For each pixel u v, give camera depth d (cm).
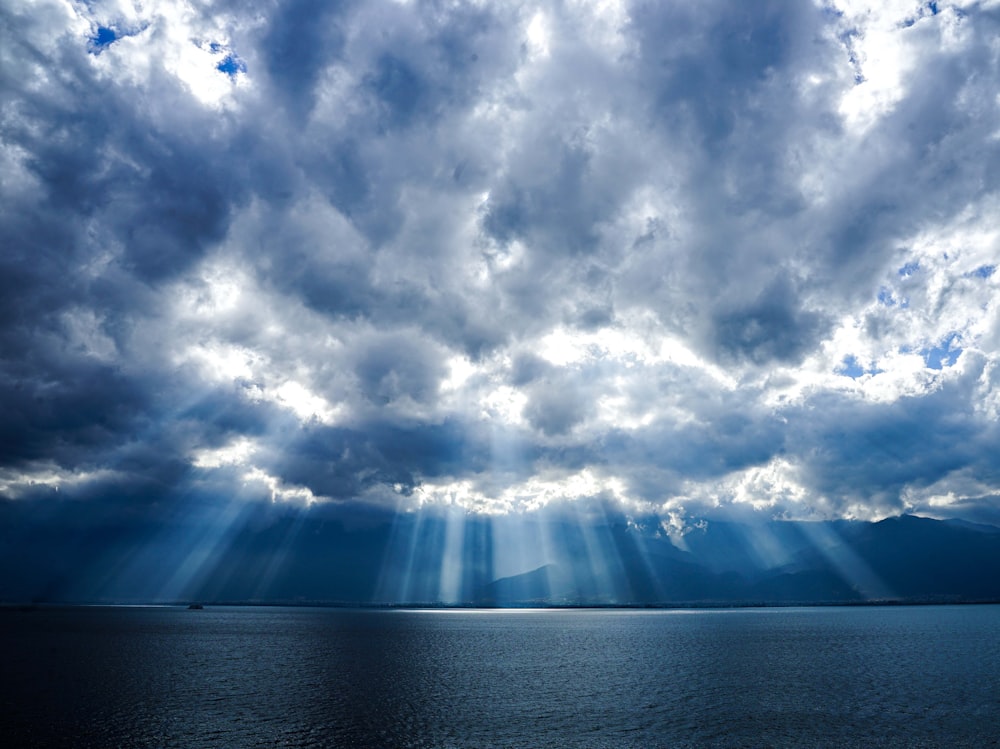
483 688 8300
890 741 5431
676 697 7525
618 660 11731
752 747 5288
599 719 6344
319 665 10881
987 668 9925
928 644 14388
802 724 6053
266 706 6938
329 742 5462
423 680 9062
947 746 5281
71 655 11875
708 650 13512
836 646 14138
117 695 7494
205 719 6262
